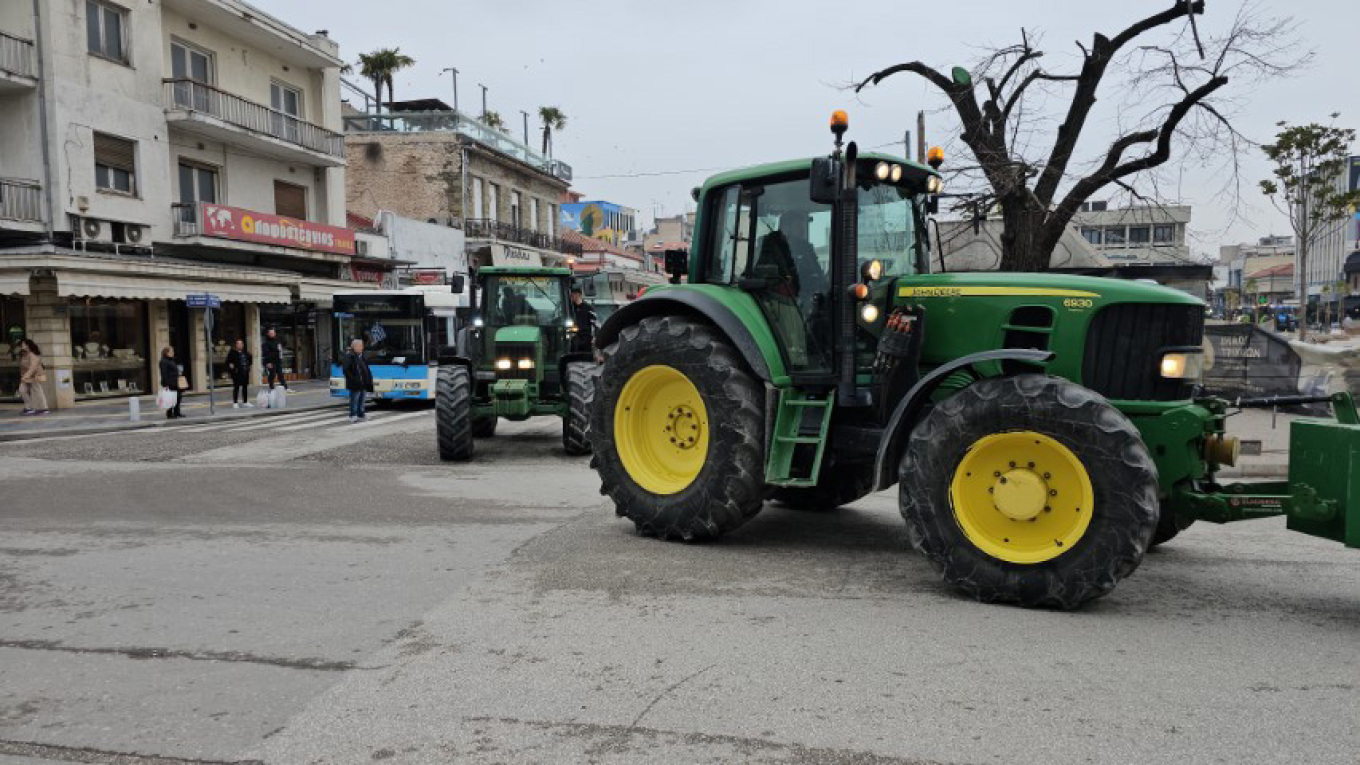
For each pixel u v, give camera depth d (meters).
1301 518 4.26
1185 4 13.91
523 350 11.12
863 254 5.75
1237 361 14.12
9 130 20.23
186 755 2.97
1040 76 15.63
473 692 3.44
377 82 48.09
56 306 20.30
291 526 6.84
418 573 5.29
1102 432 4.25
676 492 5.97
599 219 66.00
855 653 3.82
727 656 3.79
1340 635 4.07
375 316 20.17
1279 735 3.01
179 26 24.17
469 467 10.36
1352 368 13.20
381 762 2.89
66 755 2.99
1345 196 21.03
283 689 3.51
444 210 39.03
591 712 3.24
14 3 19.97
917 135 24.05
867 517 6.94
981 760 2.85
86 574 5.38
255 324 26.81
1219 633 4.09
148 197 22.62
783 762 2.84
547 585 4.96
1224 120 14.45
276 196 28.30
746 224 6.13
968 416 4.57
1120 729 3.06
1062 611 4.42
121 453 12.12
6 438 14.61
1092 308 4.91
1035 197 15.77
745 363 5.91
